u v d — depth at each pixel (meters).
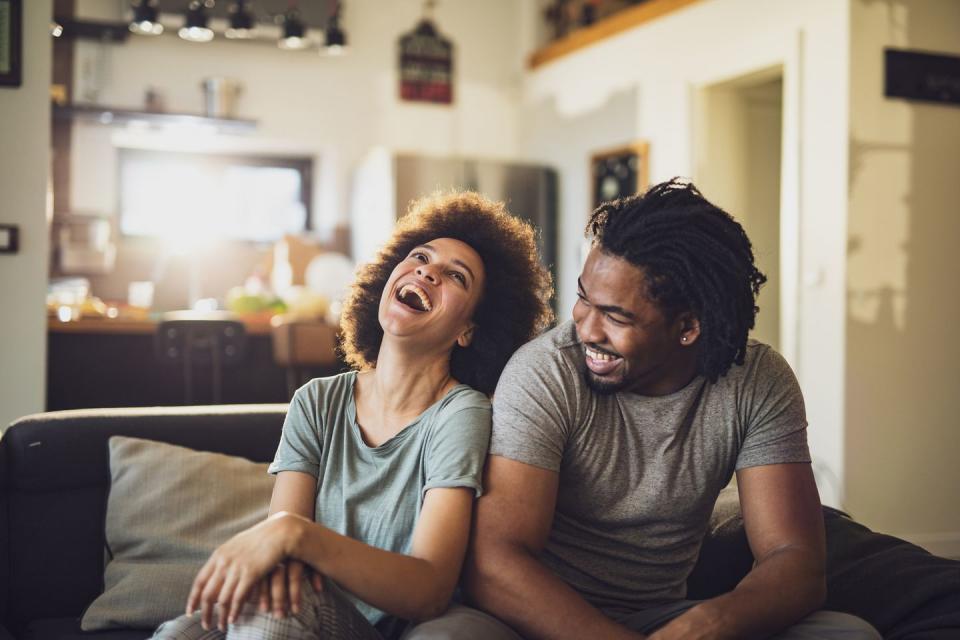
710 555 2.02
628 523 1.64
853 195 4.52
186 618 1.41
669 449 1.61
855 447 4.50
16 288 4.16
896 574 1.74
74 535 2.09
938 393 4.66
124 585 1.93
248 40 7.07
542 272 1.92
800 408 1.67
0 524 2.05
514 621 1.50
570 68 7.02
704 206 1.58
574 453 1.61
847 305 4.51
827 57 4.64
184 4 6.69
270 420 2.25
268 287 6.84
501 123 7.69
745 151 5.76
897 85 4.59
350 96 7.33
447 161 6.80
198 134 7.04
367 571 1.42
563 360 1.62
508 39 7.68
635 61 6.23
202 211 7.25
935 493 4.64
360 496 1.65
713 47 5.48
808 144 4.75
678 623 1.45
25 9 4.12
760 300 5.71
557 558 1.67
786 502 1.60
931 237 4.66
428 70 7.50
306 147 7.30
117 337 4.84
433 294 1.69
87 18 6.63
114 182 6.84
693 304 1.54
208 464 2.09
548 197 7.12
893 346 4.58
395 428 1.68
